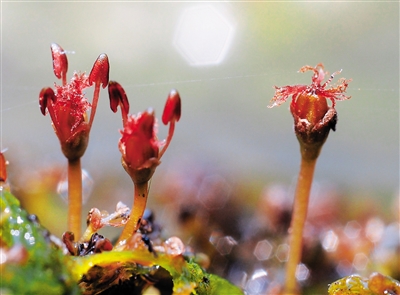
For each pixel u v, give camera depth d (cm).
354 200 6
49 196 5
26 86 8
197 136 7
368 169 7
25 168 5
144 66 8
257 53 8
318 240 5
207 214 5
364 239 5
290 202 5
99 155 7
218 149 7
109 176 6
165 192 5
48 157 6
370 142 7
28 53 8
